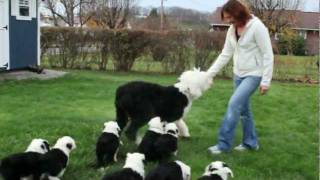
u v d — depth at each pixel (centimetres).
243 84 600
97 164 551
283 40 2420
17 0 1284
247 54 594
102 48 1584
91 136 662
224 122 618
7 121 729
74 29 1591
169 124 580
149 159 559
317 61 1491
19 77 1245
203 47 1515
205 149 635
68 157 524
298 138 719
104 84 1166
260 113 880
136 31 1548
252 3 2767
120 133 595
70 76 1305
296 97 1063
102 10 3167
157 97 617
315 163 602
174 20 3888
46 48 1612
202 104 938
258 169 577
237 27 602
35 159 481
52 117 772
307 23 3888
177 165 485
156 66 1559
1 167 472
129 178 457
